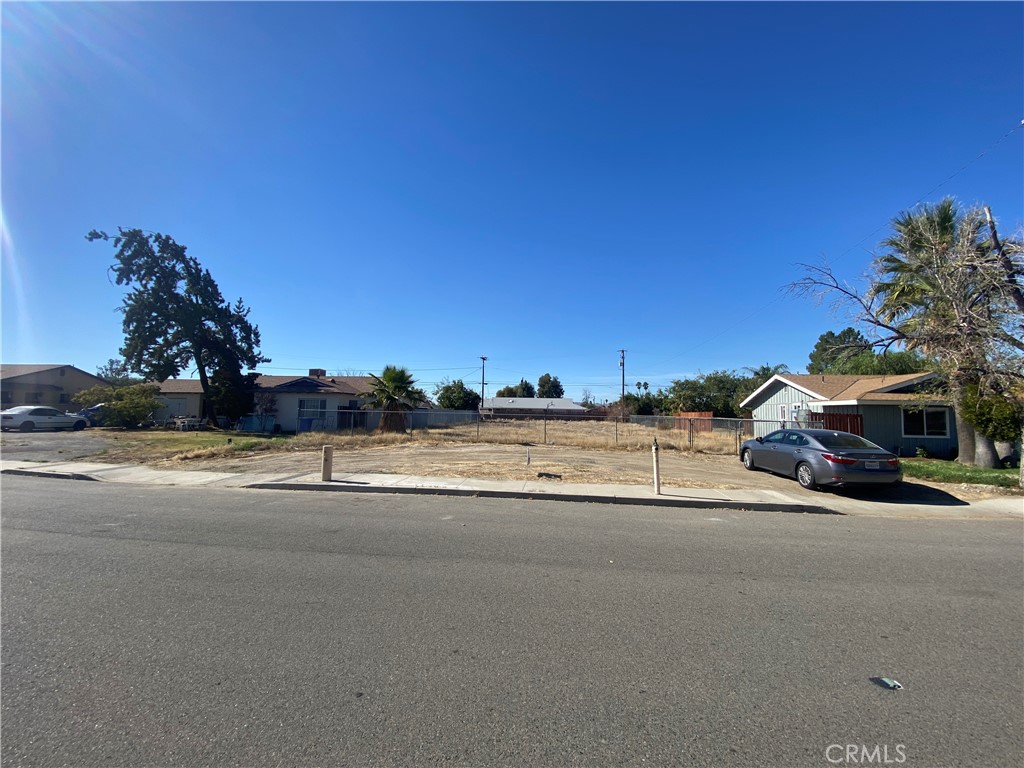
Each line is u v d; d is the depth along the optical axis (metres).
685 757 2.75
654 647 4.00
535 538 7.34
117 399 34.06
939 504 11.34
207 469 14.91
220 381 37.19
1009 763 2.74
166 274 36.75
